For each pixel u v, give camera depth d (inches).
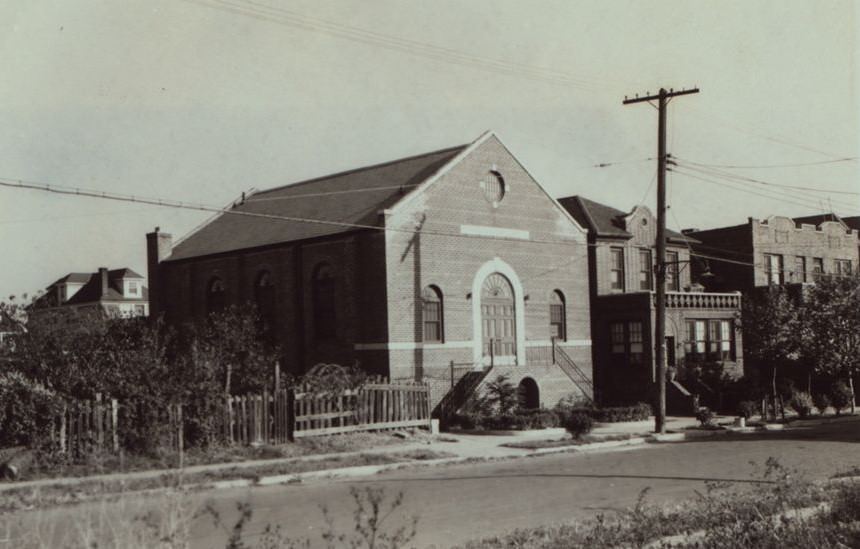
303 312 1386.6
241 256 1515.7
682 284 1930.4
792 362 1659.7
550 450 983.6
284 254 1423.5
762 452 924.0
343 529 502.0
